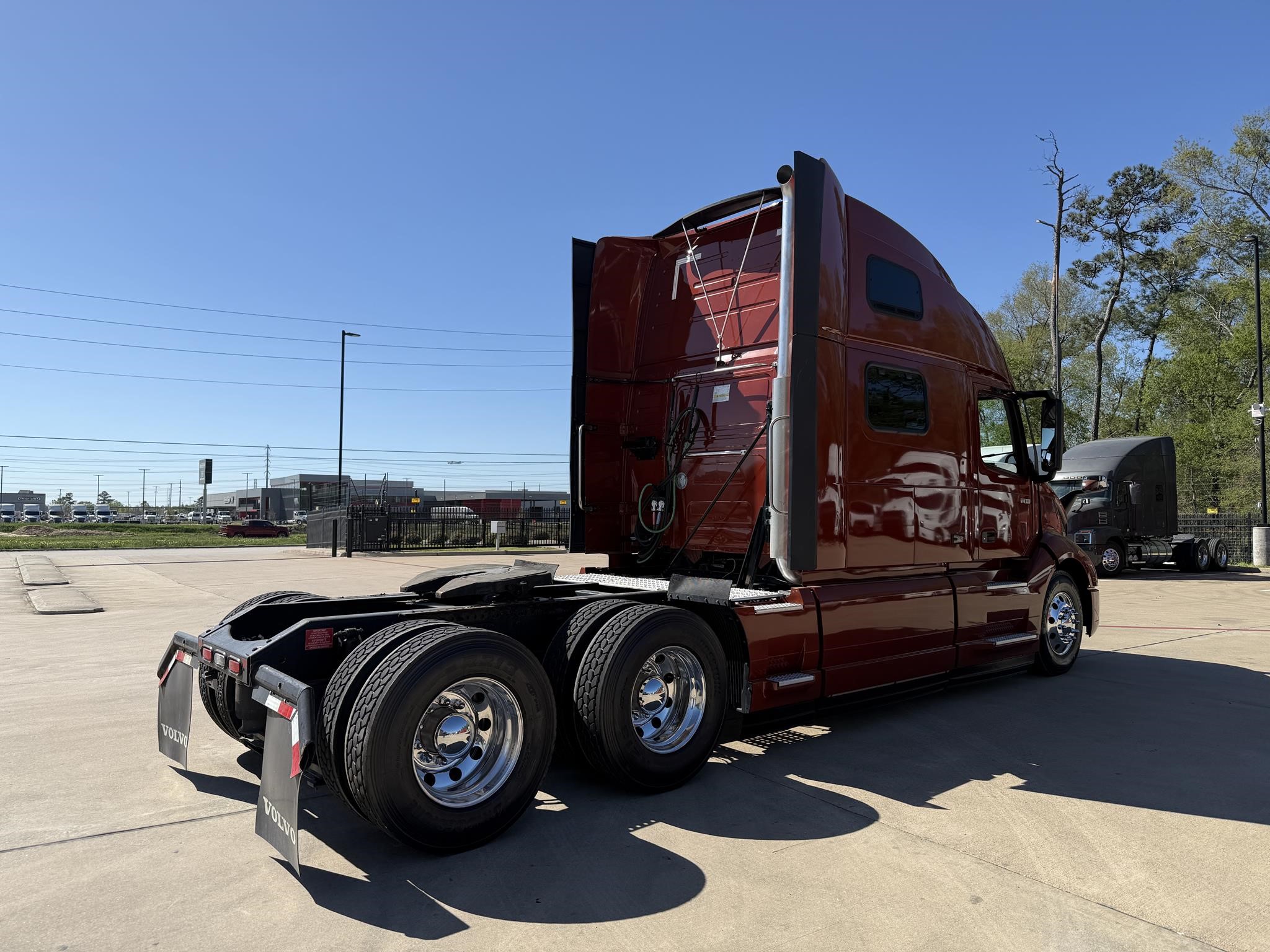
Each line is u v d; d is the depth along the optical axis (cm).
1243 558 2430
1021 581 688
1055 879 313
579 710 399
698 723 428
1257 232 3422
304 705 309
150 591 1424
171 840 352
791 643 482
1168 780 436
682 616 427
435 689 332
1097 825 371
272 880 313
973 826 370
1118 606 1264
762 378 535
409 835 323
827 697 515
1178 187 3500
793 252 470
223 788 418
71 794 409
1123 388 4225
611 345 619
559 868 325
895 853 339
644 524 603
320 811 393
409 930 274
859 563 517
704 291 585
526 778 359
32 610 1170
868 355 534
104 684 662
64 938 267
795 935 270
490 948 262
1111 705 614
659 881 312
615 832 362
